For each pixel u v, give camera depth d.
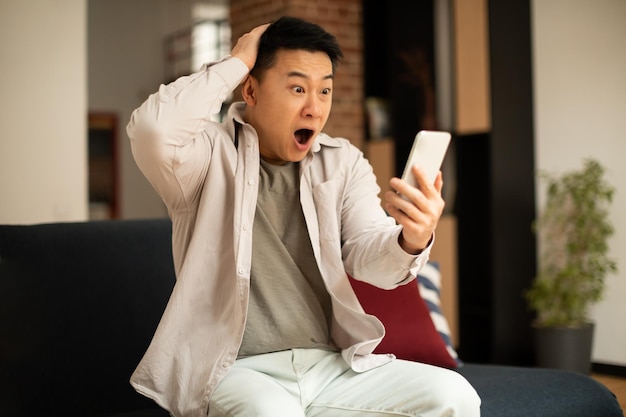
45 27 3.32
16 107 3.23
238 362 1.68
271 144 1.72
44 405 1.95
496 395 2.08
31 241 2.02
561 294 4.34
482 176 5.01
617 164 4.37
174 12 9.36
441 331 2.53
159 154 1.58
